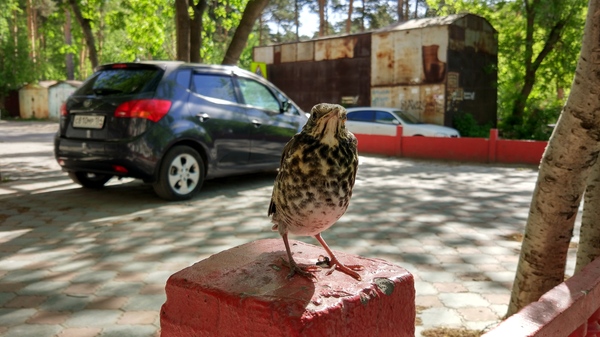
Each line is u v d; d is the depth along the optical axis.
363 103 15.16
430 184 6.53
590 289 1.66
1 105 28.34
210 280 1.01
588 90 1.88
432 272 3.12
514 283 2.35
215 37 27.16
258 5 7.63
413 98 14.03
